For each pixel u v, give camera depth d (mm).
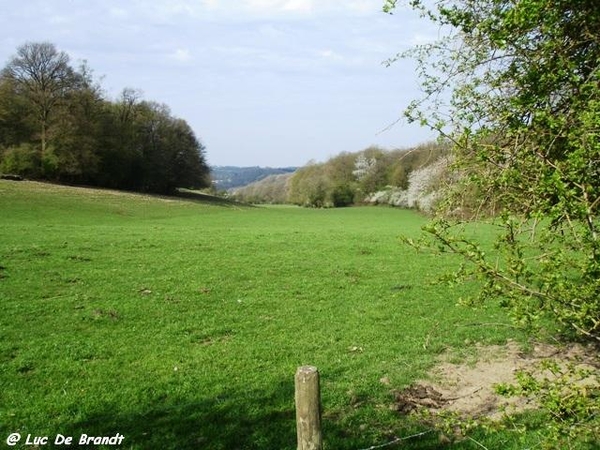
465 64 6812
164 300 17172
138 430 8695
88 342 12891
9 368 11062
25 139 76625
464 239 4906
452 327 14836
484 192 6320
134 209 65938
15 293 16828
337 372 11445
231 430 8742
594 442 7246
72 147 77062
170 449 8125
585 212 4262
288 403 9789
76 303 16234
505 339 13578
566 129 5031
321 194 101000
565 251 4863
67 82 77438
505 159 5477
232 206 91000
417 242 5367
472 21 6105
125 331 13977
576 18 5082
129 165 93125
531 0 4680
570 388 4941
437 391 10484
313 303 17641
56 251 24125
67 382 10492
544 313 4871
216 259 25016
